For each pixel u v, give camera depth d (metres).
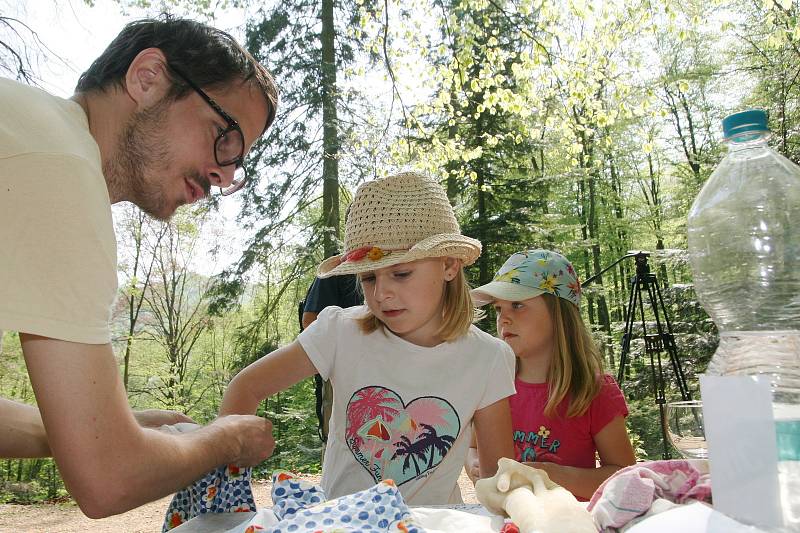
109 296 0.96
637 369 11.70
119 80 1.16
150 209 1.25
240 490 1.12
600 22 7.47
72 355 0.89
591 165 16.89
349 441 1.61
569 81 7.90
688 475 0.84
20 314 0.85
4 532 6.34
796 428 0.62
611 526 0.79
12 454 1.19
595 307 17.73
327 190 10.26
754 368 0.71
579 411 1.92
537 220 12.59
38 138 0.89
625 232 17.95
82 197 0.91
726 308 0.91
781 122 10.62
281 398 14.58
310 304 2.99
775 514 0.61
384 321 1.61
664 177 18.11
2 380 10.47
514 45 11.16
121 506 0.93
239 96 1.22
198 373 16.25
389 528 0.78
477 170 12.19
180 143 1.18
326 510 0.80
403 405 1.59
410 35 7.95
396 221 1.59
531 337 2.03
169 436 1.02
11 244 0.85
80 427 0.89
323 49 10.37
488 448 1.61
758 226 0.91
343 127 10.06
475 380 1.61
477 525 0.87
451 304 1.66
